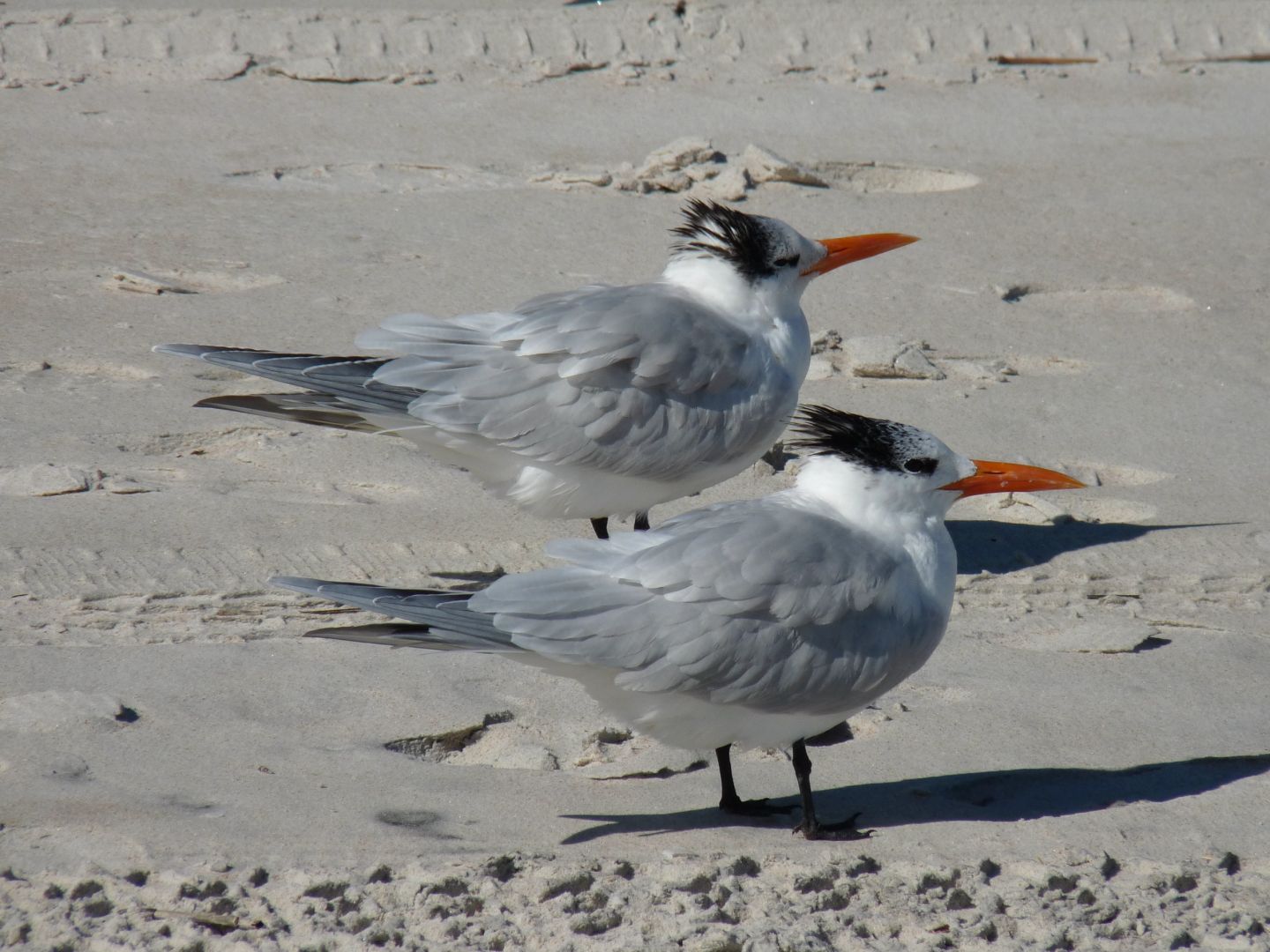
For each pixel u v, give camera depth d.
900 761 9.23
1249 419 14.76
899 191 21.25
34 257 17.19
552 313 11.54
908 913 7.52
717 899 7.57
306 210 19.22
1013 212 20.17
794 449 13.88
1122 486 13.45
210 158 20.81
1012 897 7.69
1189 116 24.08
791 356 12.01
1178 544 12.43
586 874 7.64
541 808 8.52
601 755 9.27
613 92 23.83
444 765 9.02
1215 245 19.28
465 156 21.28
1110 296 17.80
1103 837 8.26
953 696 10.02
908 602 8.43
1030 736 9.48
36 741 8.77
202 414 13.65
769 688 8.14
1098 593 11.66
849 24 25.64
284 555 11.41
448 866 7.66
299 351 14.89
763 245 11.95
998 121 23.52
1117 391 15.23
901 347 15.52
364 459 13.19
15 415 13.33
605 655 7.99
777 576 8.12
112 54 23.77
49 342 14.93
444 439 11.40
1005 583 11.78
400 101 23.11
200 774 8.58
